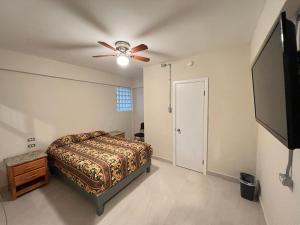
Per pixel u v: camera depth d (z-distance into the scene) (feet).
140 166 8.94
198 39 7.09
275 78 2.61
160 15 5.16
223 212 6.33
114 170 7.04
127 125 16.89
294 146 2.19
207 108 9.15
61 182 8.70
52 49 8.02
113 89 14.93
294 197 3.39
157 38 6.91
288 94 2.08
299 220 3.14
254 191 6.89
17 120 8.57
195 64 9.42
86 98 12.34
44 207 6.73
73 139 10.34
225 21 5.61
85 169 6.61
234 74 8.23
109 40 6.98
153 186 8.28
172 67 10.46
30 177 7.77
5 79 8.09
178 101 10.40
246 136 8.14
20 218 6.11
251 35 6.76
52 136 10.16
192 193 7.64
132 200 7.15
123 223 5.84
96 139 11.28
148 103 12.00
